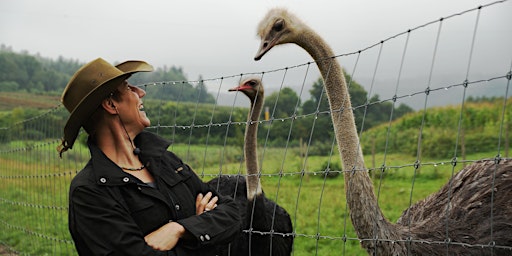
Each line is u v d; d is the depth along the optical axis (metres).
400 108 24.98
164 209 2.86
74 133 2.90
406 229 4.20
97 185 2.73
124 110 2.89
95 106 2.81
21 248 8.48
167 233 2.79
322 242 9.38
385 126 21.69
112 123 2.88
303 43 4.66
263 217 4.96
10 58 98.56
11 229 9.30
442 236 4.12
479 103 22.36
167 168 2.99
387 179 14.55
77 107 2.78
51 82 99.56
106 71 2.83
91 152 2.84
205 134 11.49
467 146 17.83
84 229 2.68
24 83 95.81
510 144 17.36
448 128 20.17
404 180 14.52
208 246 2.89
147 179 2.91
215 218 2.93
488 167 4.76
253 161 5.15
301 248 9.03
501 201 4.36
